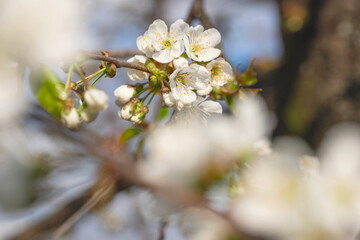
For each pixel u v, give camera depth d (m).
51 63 0.43
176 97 0.46
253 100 0.39
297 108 0.87
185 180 0.38
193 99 0.47
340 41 0.85
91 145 0.40
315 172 0.36
